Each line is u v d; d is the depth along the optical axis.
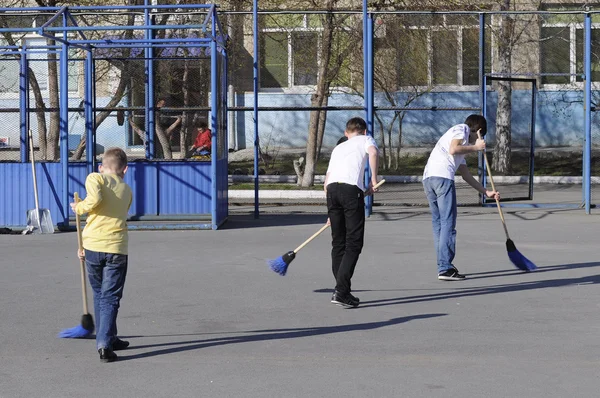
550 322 7.96
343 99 29.84
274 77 30.09
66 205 15.05
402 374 6.38
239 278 10.27
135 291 9.52
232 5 21.27
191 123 18.83
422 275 10.41
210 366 6.63
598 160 27.52
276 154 28.42
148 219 15.46
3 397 5.92
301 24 23.61
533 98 18.12
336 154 8.97
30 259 11.82
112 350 6.80
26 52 16.16
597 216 16.17
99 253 6.80
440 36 23.33
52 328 7.89
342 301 8.62
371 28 16.23
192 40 14.77
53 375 6.43
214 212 14.80
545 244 12.80
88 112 15.44
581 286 9.63
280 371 6.48
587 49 16.41
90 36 20.72
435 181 10.10
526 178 23.58
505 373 6.37
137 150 21.48
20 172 15.14
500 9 23.92
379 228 14.79
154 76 16.91
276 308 8.66
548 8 27.66
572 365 6.56
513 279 10.09
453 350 7.03
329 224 9.17
